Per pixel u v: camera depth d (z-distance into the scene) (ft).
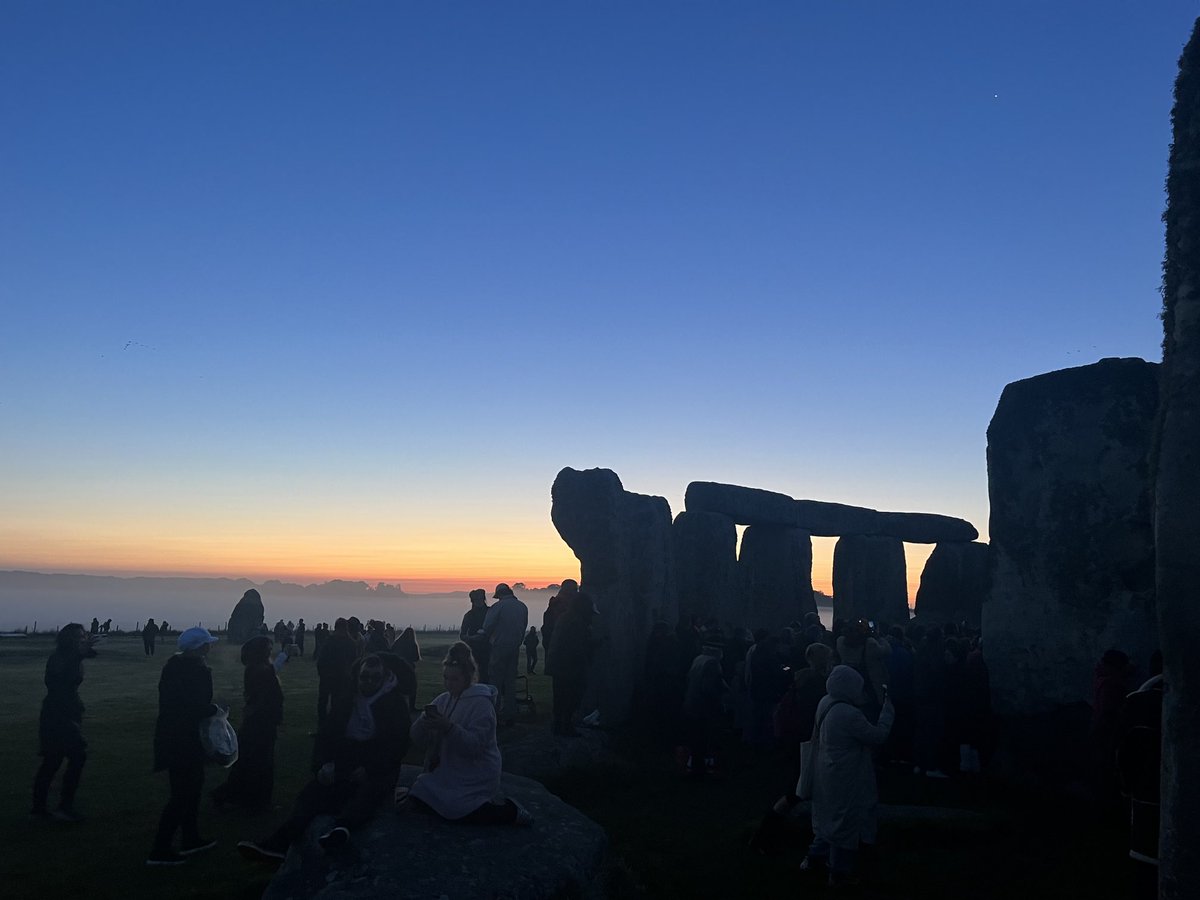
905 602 98.63
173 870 24.93
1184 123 15.92
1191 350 14.93
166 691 26.17
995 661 39.78
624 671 51.16
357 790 21.80
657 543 57.72
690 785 37.47
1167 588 14.49
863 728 24.90
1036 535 39.01
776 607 87.04
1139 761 19.29
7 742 42.96
